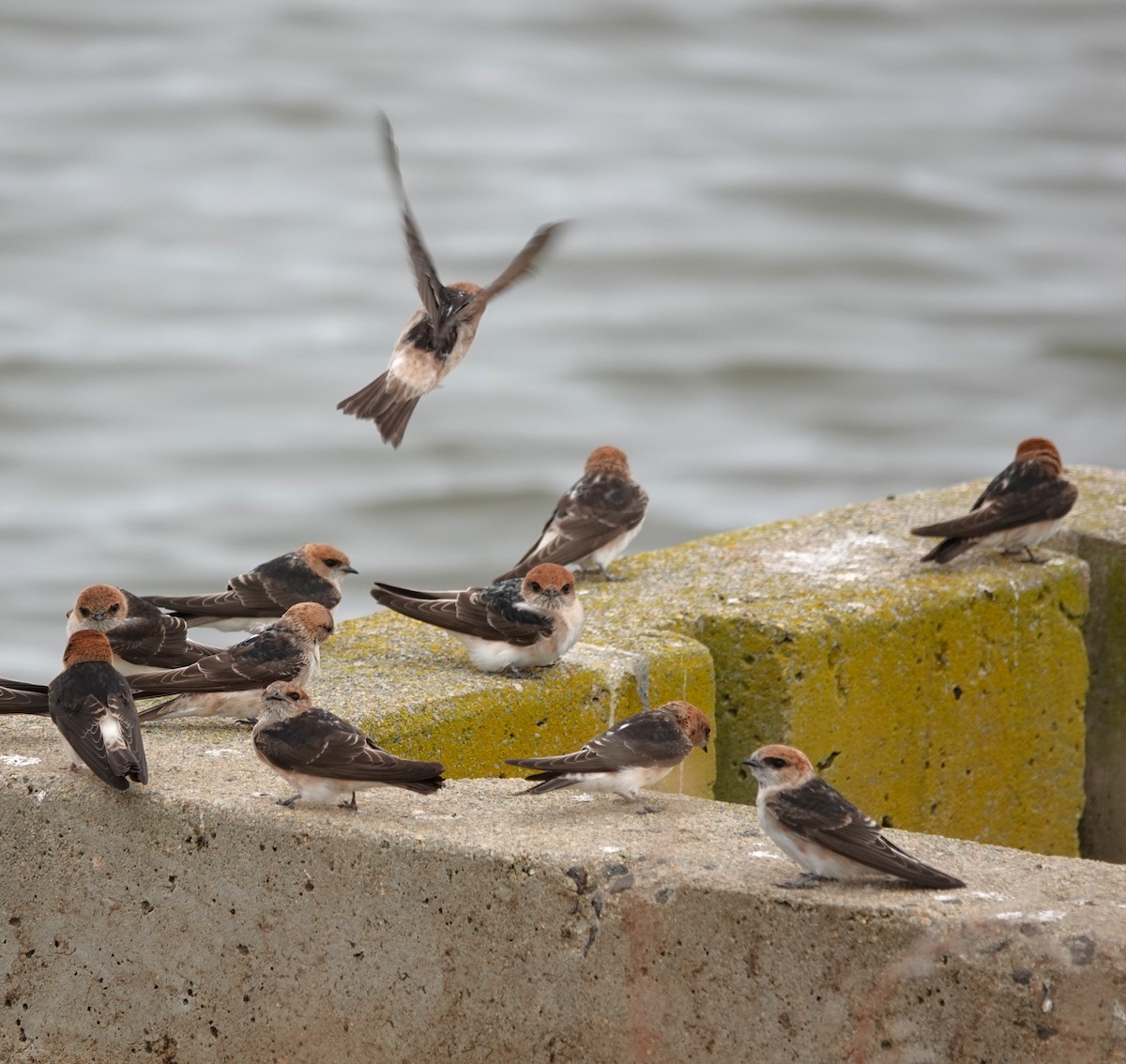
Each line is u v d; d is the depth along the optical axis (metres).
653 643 15.85
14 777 12.29
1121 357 56.31
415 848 11.20
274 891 11.60
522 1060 11.12
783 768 10.66
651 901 10.65
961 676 16.95
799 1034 10.36
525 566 18.09
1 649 38.41
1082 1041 9.69
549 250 11.70
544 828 11.52
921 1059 10.07
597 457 19.12
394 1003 11.39
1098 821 19.09
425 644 16.17
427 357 14.05
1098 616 18.86
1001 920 9.91
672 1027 10.70
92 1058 12.33
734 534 19.34
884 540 18.89
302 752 11.55
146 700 15.59
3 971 12.45
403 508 46.81
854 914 10.14
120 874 12.02
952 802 17.08
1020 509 17.73
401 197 12.05
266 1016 11.77
